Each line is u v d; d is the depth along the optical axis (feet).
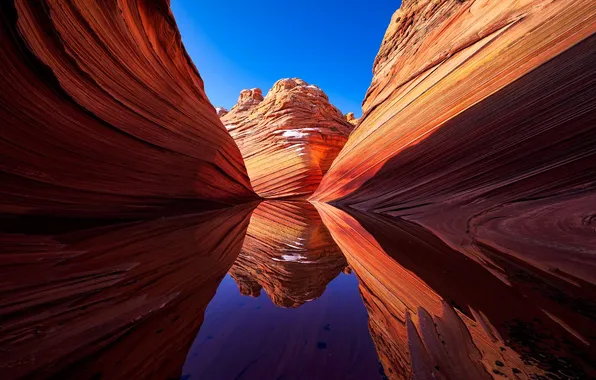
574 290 7.23
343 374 5.54
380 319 7.48
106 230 14.34
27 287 6.68
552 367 4.46
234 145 43.60
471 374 4.55
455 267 9.87
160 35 24.08
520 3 20.44
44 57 11.15
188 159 24.79
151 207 20.25
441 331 5.97
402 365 5.28
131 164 17.69
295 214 34.37
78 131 13.65
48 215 12.51
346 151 51.37
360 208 31.94
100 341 5.30
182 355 5.74
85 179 14.37
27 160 11.36
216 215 28.12
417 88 31.19
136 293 7.59
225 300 8.95
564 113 14.75
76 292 6.98
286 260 15.78
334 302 9.57
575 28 15.81
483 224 14.20
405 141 29.07
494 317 6.20
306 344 6.84
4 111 10.19
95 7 14.76
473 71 22.74
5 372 4.10
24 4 9.97
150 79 20.38
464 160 20.02
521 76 18.03
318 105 77.10
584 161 13.17
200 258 12.10
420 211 20.95
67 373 4.35
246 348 6.56
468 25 25.72
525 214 13.30
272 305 9.20
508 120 17.76
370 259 12.26
